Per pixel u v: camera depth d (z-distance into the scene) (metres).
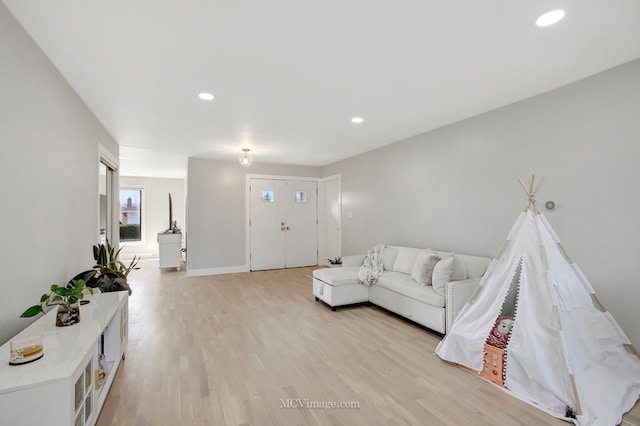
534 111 2.90
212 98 2.91
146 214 8.91
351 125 3.82
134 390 2.06
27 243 1.83
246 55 2.14
